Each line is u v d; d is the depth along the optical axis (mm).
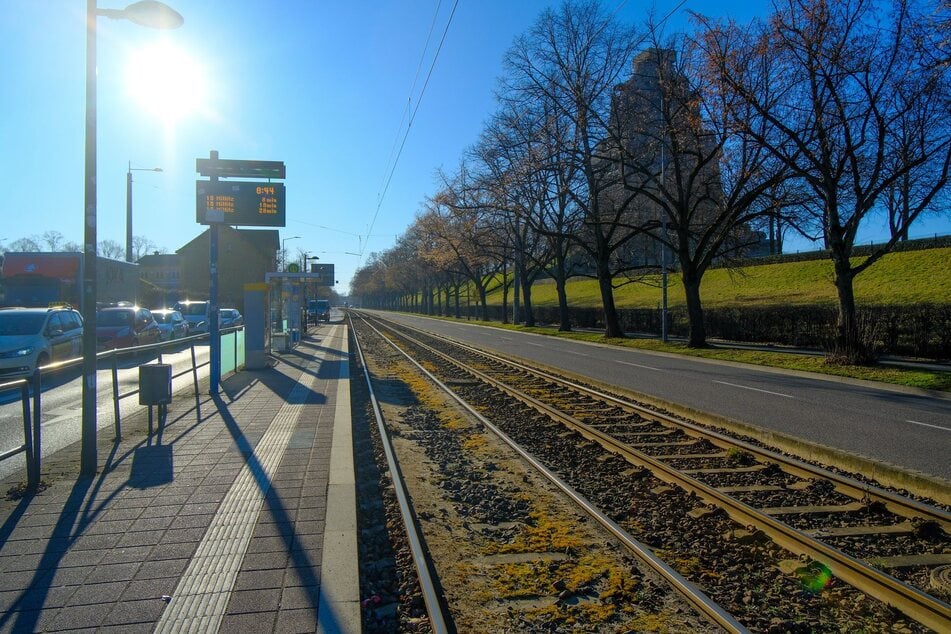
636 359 24656
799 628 4078
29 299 26266
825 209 22109
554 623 4195
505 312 60906
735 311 31859
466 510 6641
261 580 4426
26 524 5535
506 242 52062
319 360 21953
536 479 7801
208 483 6766
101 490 6512
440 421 11852
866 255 41969
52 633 3744
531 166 29828
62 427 10078
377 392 15578
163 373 9023
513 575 4953
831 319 25609
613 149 28453
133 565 4676
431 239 64062
